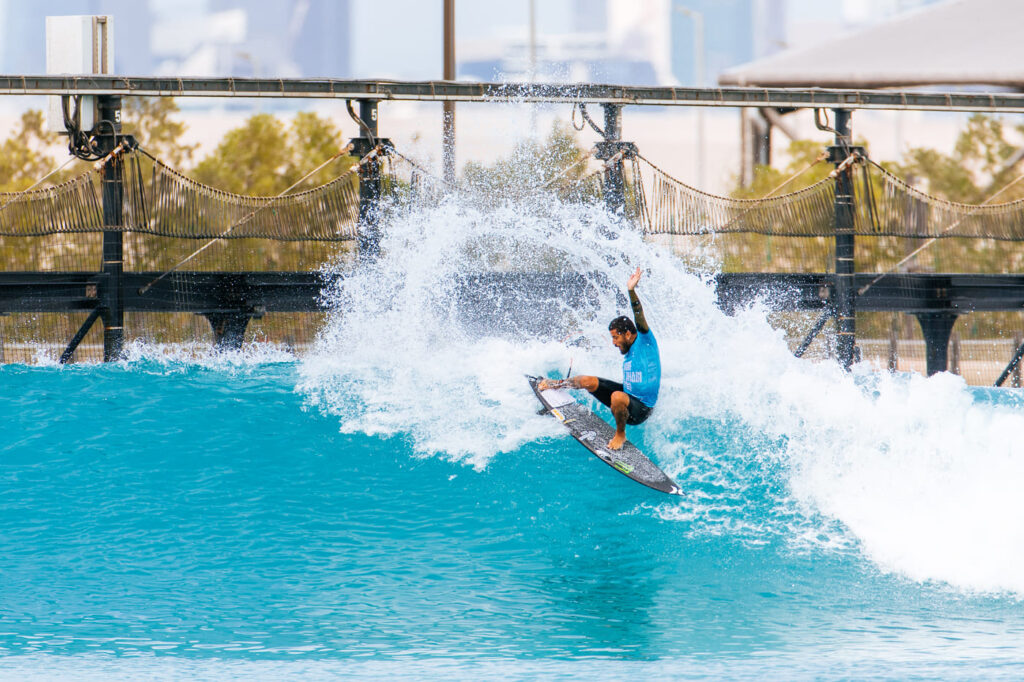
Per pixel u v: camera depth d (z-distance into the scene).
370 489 12.90
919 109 23.39
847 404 15.08
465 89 22.22
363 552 11.08
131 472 13.27
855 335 23.66
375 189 22.02
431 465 13.60
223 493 12.68
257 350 22.83
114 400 16.11
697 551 11.12
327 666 8.16
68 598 9.77
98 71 21.73
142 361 20.52
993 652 8.49
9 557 10.75
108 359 21.33
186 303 22.25
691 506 12.34
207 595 9.91
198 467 13.48
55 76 20.44
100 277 21.33
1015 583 10.26
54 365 19.64
